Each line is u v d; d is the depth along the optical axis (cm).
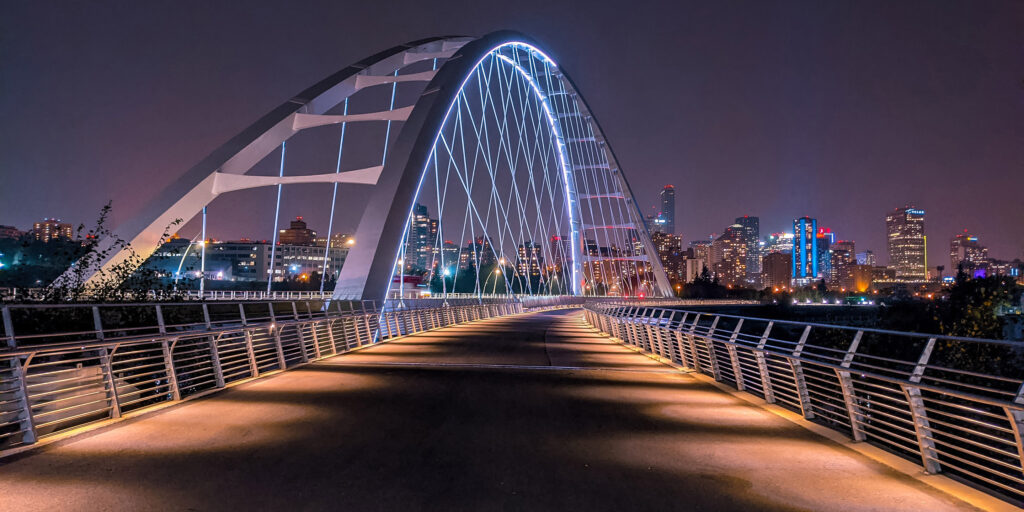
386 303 3359
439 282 13925
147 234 3516
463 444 776
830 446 791
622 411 1020
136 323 1523
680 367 1692
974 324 4272
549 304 9712
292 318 1767
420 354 2020
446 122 3941
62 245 1608
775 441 816
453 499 566
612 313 3131
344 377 1417
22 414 757
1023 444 567
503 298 8212
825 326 932
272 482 609
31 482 602
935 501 577
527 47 6794
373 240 3378
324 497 566
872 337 3394
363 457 707
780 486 617
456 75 4194
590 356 2008
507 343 2562
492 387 1273
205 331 1205
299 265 17875
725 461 712
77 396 856
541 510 540
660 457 727
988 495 595
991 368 2239
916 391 695
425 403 1072
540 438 816
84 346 869
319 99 4169
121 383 1412
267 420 914
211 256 16775
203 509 531
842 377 845
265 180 3691
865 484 627
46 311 1355
